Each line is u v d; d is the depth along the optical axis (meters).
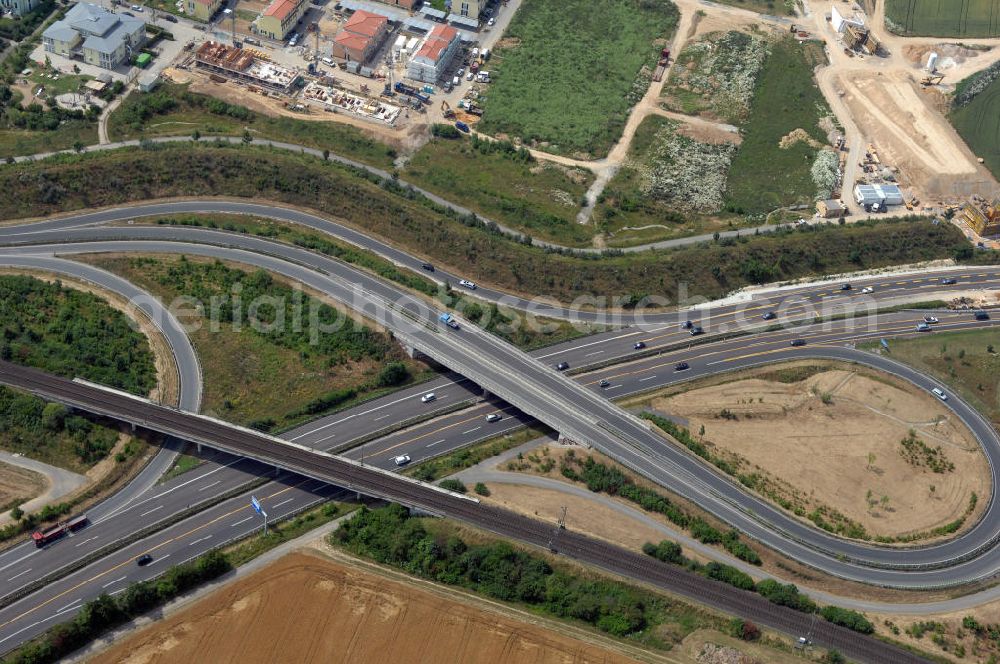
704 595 175.12
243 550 176.12
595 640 167.00
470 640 164.50
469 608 168.88
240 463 191.25
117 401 191.88
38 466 183.50
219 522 181.12
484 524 181.75
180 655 159.50
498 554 175.12
